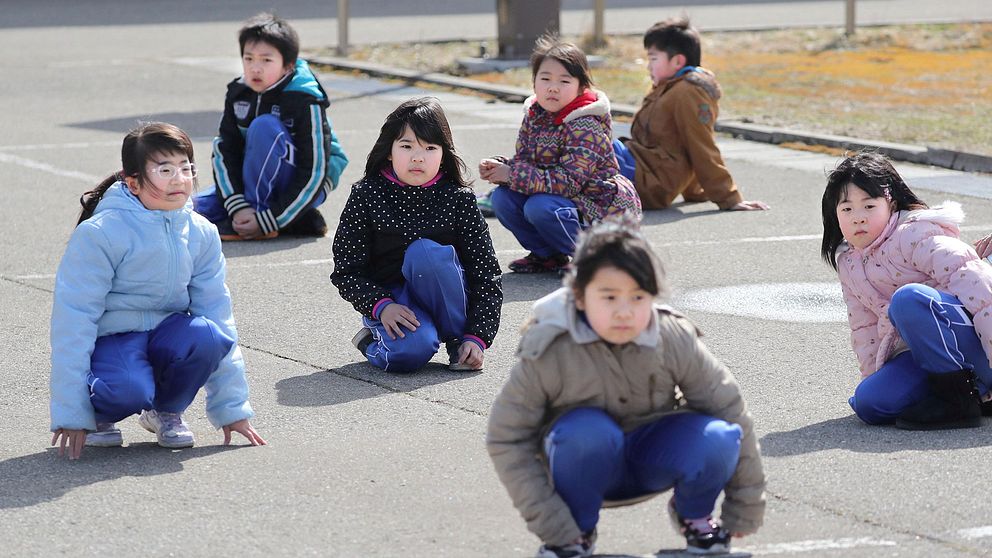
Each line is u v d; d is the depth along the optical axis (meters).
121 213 15.80
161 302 16.06
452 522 14.01
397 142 19.30
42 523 14.06
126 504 14.55
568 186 24.66
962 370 16.61
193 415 17.86
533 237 25.59
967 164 36.31
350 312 23.03
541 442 12.45
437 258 19.25
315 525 13.95
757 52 62.00
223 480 15.24
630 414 12.46
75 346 15.49
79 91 51.38
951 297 16.48
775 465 15.52
